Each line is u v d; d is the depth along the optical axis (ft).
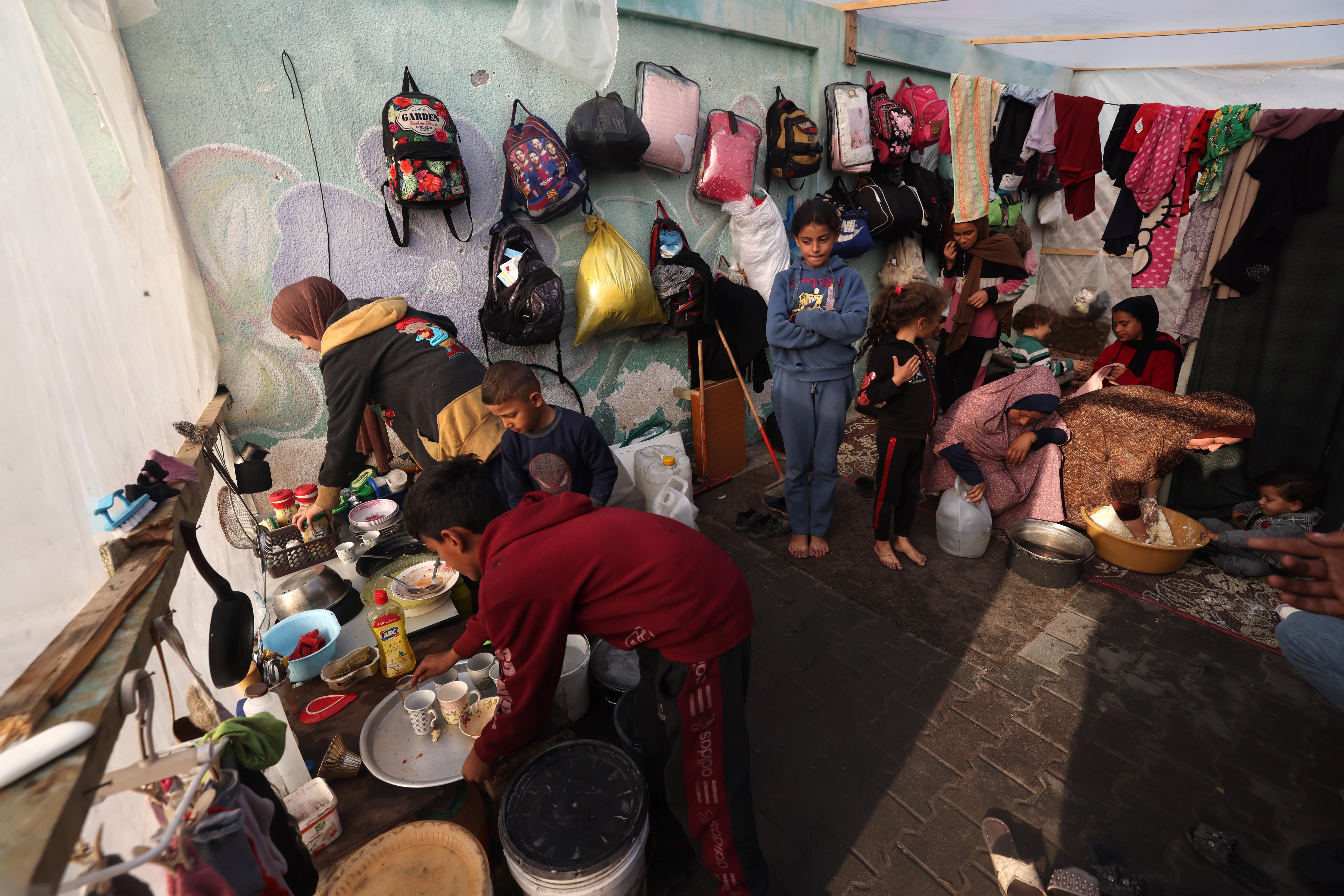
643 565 4.06
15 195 3.15
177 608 4.66
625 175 11.60
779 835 6.02
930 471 11.82
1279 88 15.07
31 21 4.15
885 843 5.91
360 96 8.69
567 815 4.63
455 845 4.19
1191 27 11.96
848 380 9.85
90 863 2.15
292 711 5.35
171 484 4.17
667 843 5.70
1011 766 6.67
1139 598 9.37
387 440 9.25
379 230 9.29
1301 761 6.57
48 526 2.82
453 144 8.76
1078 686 7.73
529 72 10.10
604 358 12.41
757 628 9.09
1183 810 6.11
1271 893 5.28
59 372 3.26
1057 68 18.24
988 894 5.42
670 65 11.55
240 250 8.24
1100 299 19.89
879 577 10.18
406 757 4.88
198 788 2.30
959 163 12.48
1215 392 9.87
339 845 4.19
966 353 14.79
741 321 12.98
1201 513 11.38
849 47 13.74
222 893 2.17
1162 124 11.05
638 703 5.22
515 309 9.95
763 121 13.34
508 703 4.19
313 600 6.63
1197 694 7.52
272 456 9.09
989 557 10.69
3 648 2.39
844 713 7.48
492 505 4.49
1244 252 10.38
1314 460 10.00
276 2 7.83
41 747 1.92
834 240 9.15
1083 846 5.80
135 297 5.20
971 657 8.30
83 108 5.14
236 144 7.93
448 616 6.47
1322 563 4.22
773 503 12.50
